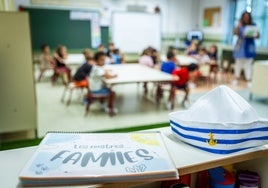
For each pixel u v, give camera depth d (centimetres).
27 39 269
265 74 430
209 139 76
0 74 269
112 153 70
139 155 69
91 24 723
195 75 538
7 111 282
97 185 58
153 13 802
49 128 329
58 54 585
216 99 83
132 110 414
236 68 573
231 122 76
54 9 676
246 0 713
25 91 283
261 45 671
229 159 75
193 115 82
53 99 469
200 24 873
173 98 423
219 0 785
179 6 845
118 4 760
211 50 688
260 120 76
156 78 380
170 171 62
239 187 89
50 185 57
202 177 90
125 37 782
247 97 482
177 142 83
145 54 562
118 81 355
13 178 63
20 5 654
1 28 257
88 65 424
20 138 287
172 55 516
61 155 68
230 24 770
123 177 59
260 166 90
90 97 384
